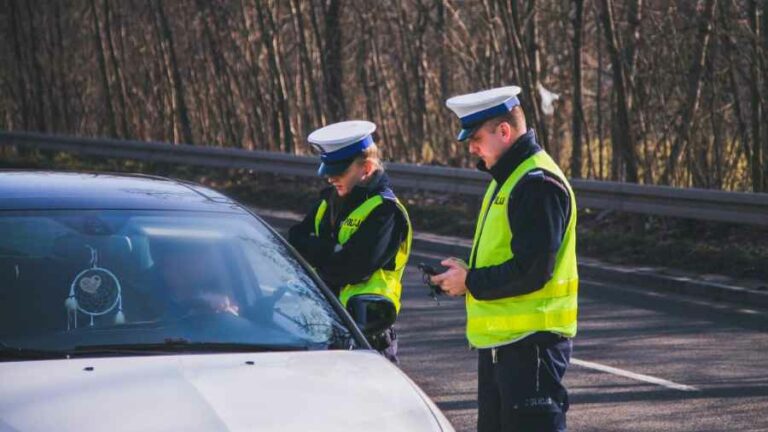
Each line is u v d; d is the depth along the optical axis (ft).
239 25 120.98
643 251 54.80
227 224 20.02
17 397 14.79
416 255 59.36
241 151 86.12
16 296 17.48
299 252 22.79
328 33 104.58
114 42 142.41
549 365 19.53
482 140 19.60
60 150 105.40
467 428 29.45
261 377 15.85
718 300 47.34
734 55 72.74
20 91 138.62
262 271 19.21
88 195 19.90
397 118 113.60
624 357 37.17
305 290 19.16
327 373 16.28
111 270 18.20
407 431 15.12
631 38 78.02
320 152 22.62
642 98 80.07
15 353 16.53
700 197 54.54
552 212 18.90
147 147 95.66
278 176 88.48
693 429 29.25
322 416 14.97
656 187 56.59
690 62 76.74
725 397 32.32
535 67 86.53
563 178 19.34
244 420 14.55
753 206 52.54
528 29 88.28
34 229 18.66
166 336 17.37
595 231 60.03
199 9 117.60
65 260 18.20
